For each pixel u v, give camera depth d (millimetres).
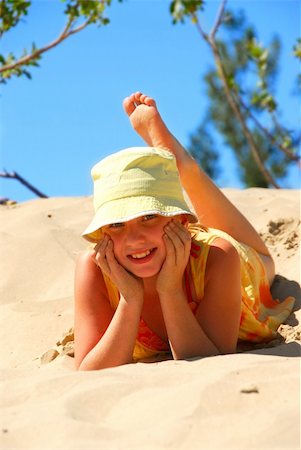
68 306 4305
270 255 4465
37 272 4742
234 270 3541
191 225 3951
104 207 3395
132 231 3367
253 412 2588
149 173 3418
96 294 3613
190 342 3410
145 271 3402
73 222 5367
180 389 2779
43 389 2910
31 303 4406
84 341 3547
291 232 4867
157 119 4352
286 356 3400
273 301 4262
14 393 2912
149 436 2479
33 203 5895
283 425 2465
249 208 5387
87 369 3426
